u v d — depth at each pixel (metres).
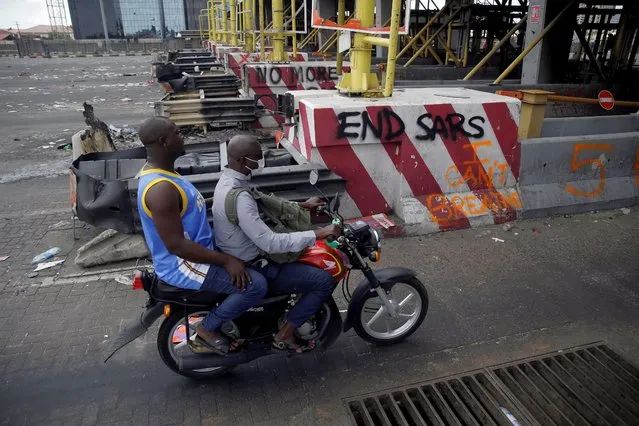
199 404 2.91
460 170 5.20
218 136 9.43
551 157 5.51
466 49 13.30
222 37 24.34
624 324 3.61
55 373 3.15
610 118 6.95
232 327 2.94
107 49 53.34
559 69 10.72
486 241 4.97
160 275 2.62
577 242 4.93
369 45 5.30
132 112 13.45
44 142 9.80
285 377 3.13
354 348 3.41
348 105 4.73
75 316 3.76
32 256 4.77
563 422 2.74
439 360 3.26
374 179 5.05
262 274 2.82
